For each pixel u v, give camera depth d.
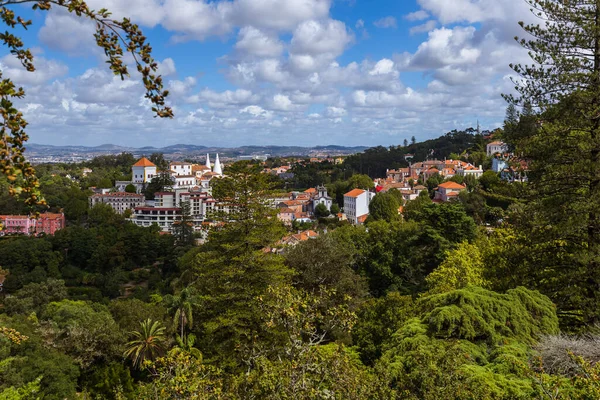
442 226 39.09
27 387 15.15
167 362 9.05
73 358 28.91
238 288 23.66
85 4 4.08
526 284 20.33
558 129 19.44
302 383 8.09
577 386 8.02
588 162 18.14
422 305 18.47
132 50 4.26
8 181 3.65
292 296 9.98
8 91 3.58
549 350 11.98
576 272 18.36
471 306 13.52
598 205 17.67
